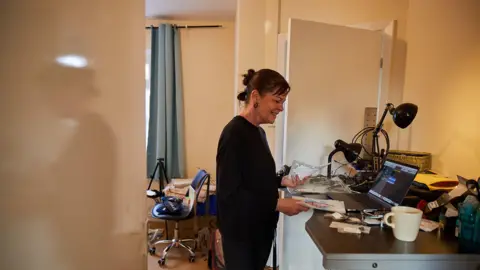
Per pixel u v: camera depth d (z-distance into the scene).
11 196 0.51
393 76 2.35
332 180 1.91
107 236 0.82
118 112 0.86
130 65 0.93
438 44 1.91
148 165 4.08
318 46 2.20
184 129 4.15
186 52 4.07
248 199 1.35
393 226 1.12
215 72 4.11
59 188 0.62
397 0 2.33
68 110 0.64
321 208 1.39
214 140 4.18
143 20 1.03
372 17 2.40
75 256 0.68
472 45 1.60
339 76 2.27
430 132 1.97
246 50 2.82
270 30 2.73
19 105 0.52
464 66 1.67
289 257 1.93
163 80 3.96
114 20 0.82
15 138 0.51
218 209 1.39
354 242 1.07
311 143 2.25
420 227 1.19
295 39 2.15
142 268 1.07
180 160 4.09
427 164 1.91
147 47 4.08
